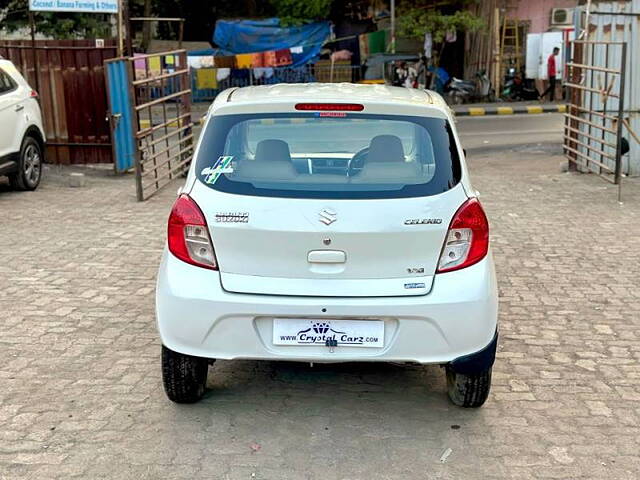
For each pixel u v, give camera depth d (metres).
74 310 5.89
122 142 12.04
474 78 25.67
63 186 11.04
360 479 3.61
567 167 12.05
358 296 3.78
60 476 3.61
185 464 3.73
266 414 4.26
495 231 8.34
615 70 10.93
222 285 3.84
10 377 4.70
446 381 4.59
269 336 3.84
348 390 4.58
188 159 12.04
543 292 6.38
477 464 3.75
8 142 9.98
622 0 11.44
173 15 28.02
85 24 23.59
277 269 3.81
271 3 25.53
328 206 3.78
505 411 4.32
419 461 3.78
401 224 3.77
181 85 11.84
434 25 24.14
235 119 4.11
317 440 3.98
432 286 3.82
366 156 4.13
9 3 23.12
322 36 25.16
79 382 4.64
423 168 3.99
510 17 25.25
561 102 24.39
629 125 11.49
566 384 4.67
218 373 4.79
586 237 8.08
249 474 3.64
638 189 10.52
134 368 4.85
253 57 24.06
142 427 4.09
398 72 24.06
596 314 5.88
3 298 6.16
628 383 4.68
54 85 12.45
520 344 5.29
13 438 3.96
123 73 11.99
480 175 12.02
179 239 3.89
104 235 8.15
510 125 19.67
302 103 4.08
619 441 3.99
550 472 3.68
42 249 7.60
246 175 3.95
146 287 6.45
